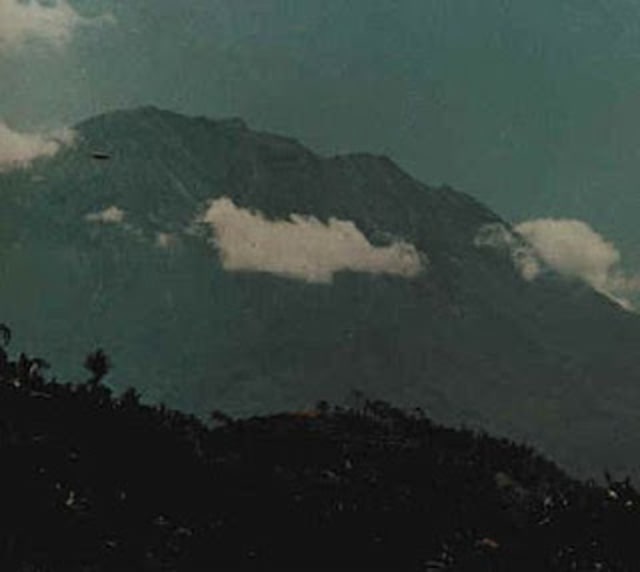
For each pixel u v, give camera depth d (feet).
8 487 392.68
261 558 425.28
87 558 378.73
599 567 479.82
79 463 424.87
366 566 445.37
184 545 414.00
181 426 505.25
